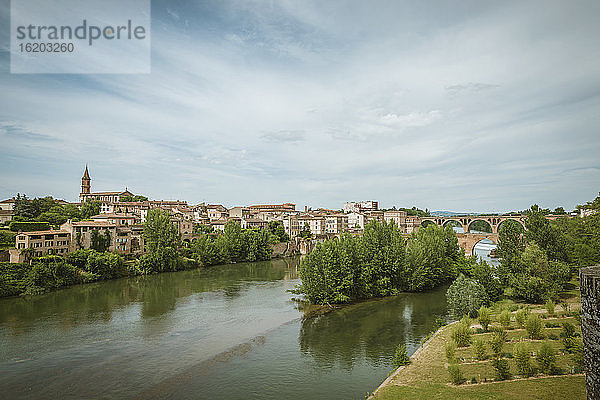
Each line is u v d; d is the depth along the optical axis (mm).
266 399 40438
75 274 101062
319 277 80688
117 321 68938
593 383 17625
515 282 65812
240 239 157750
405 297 87438
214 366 49188
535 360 39250
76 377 45969
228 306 80562
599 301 17203
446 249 113500
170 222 132625
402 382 37500
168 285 103875
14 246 103000
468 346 46094
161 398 41031
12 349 54875
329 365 49000
